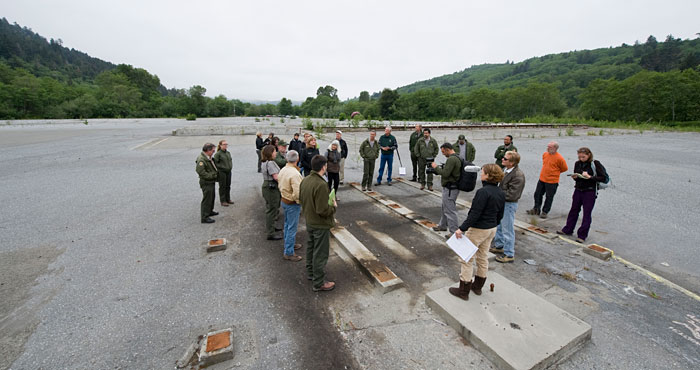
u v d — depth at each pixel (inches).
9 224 233.5
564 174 428.5
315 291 153.3
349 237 212.4
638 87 2289.6
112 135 962.7
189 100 3710.6
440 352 114.7
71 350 112.9
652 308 141.6
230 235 221.0
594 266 179.9
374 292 153.6
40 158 524.1
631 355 113.2
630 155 604.7
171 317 132.3
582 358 111.7
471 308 132.7
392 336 122.7
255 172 429.7
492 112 3132.4
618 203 299.1
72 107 2672.2
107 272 168.1
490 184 135.7
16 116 2433.6
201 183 234.4
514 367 100.8
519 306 134.4
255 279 164.1
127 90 3405.5
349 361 110.0
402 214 260.7
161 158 529.7
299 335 122.6
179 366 106.6
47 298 143.8
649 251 198.5
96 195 311.9
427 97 3435.0
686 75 2293.3
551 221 253.1
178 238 213.9
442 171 203.0
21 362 106.7
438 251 199.2
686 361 110.3
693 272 172.7
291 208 178.1
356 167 475.8
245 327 126.6
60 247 197.0
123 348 114.3
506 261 184.9
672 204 295.3
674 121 2143.2
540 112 2992.1
